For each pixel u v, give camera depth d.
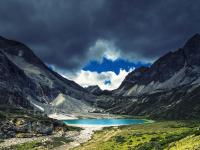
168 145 176.12
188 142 153.00
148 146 197.25
